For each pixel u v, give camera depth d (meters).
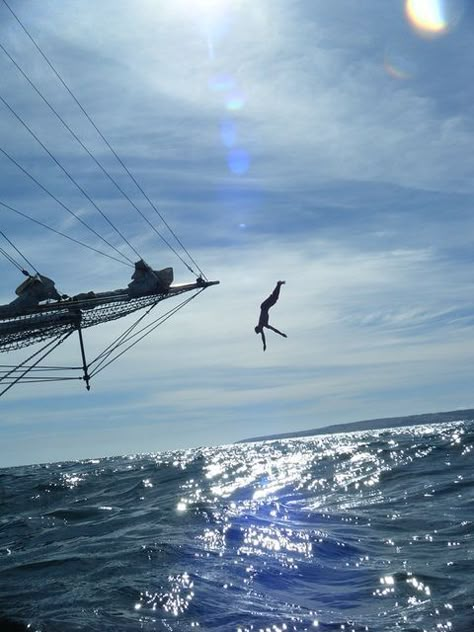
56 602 12.66
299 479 32.00
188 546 16.80
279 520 20.42
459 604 11.45
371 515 20.61
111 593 12.97
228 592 12.86
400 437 62.78
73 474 51.38
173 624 11.08
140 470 48.41
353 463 36.94
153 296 21.77
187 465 50.06
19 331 18.55
